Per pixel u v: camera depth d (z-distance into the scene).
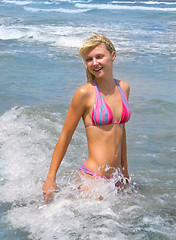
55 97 7.10
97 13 31.17
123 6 38.16
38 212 2.92
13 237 2.57
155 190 3.42
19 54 12.44
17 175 3.65
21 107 6.26
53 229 2.67
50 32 18.06
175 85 8.31
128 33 18.25
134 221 2.80
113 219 2.81
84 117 3.10
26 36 16.84
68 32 18.14
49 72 9.64
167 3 40.84
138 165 4.07
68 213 2.88
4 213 2.90
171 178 3.74
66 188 3.24
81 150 4.45
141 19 25.80
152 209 3.02
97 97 3.02
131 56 12.41
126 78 9.06
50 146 4.50
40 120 5.52
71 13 31.23
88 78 3.18
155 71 10.01
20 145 4.46
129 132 5.22
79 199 3.08
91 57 2.99
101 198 3.10
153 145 4.73
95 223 2.74
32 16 27.45
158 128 5.41
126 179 3.47
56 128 5.17
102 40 3.00
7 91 7.42
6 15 27.89
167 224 2.77
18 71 9.61
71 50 13.74
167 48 14.23
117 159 3.18
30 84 8.19
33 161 4.02
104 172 3.12
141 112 6.20
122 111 3.12
